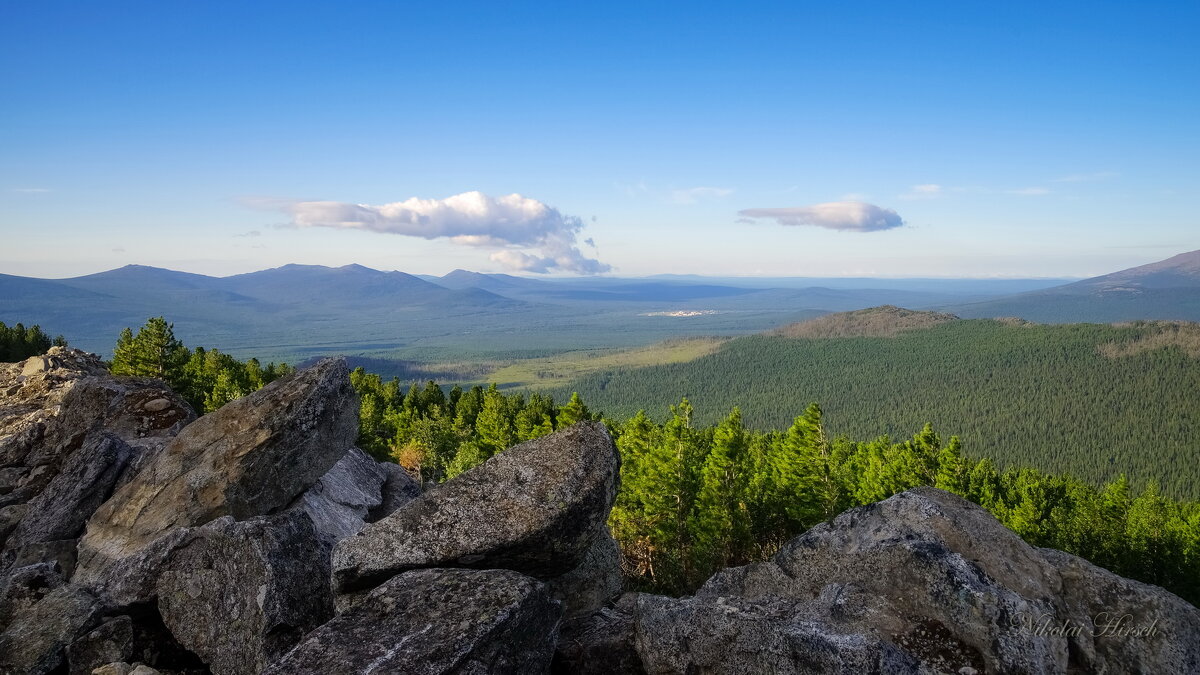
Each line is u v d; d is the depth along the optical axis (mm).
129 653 12797
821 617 10281
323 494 20484
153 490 17656
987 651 9164
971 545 11055
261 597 12047
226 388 82500
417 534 11422
